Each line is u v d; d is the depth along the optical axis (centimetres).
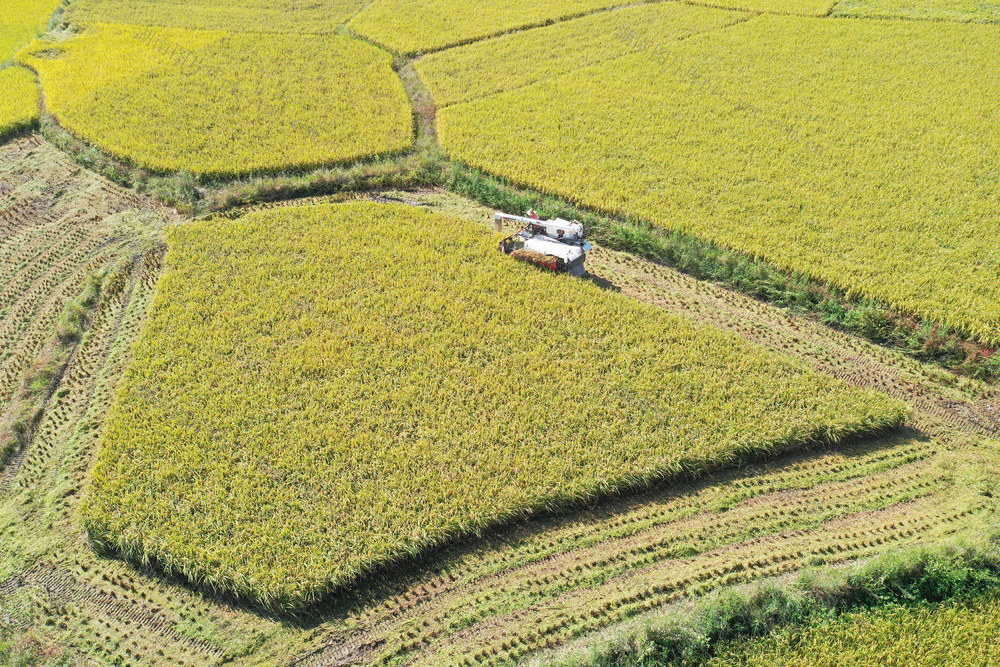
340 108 3953
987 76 4056
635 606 1675
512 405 2108
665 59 4394
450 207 3194
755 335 2452
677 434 2011
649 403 2112
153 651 1638
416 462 1953
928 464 1988
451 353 2317
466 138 3594
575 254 2652
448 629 1656
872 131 3538
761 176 3206
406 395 2152
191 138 3653
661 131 3597
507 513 1831
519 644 1622
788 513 1873
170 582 1770
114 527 1820
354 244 2858
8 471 2083
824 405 2081
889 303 2475
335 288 2622
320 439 2027
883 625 1584
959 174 3169
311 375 2255
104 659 1625
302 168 3447
